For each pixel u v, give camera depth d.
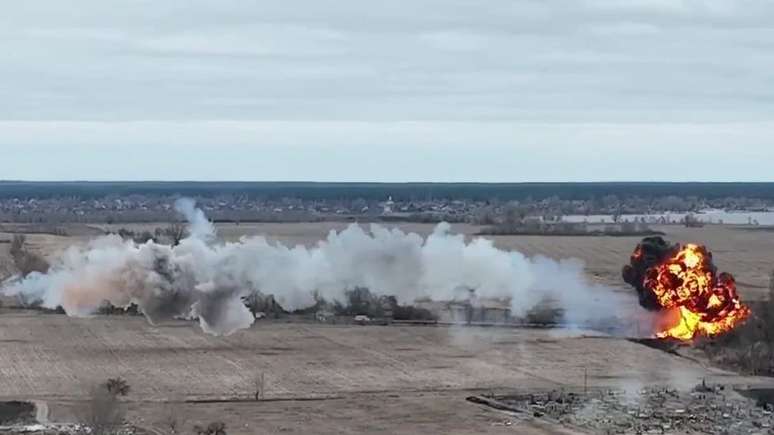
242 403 181.75
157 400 182.25
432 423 170.50
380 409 178.88
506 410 179.62
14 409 174.38
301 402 182.62
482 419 173.38
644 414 178.12
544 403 184.12
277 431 164.12
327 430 165.38
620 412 179.12
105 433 160.25
